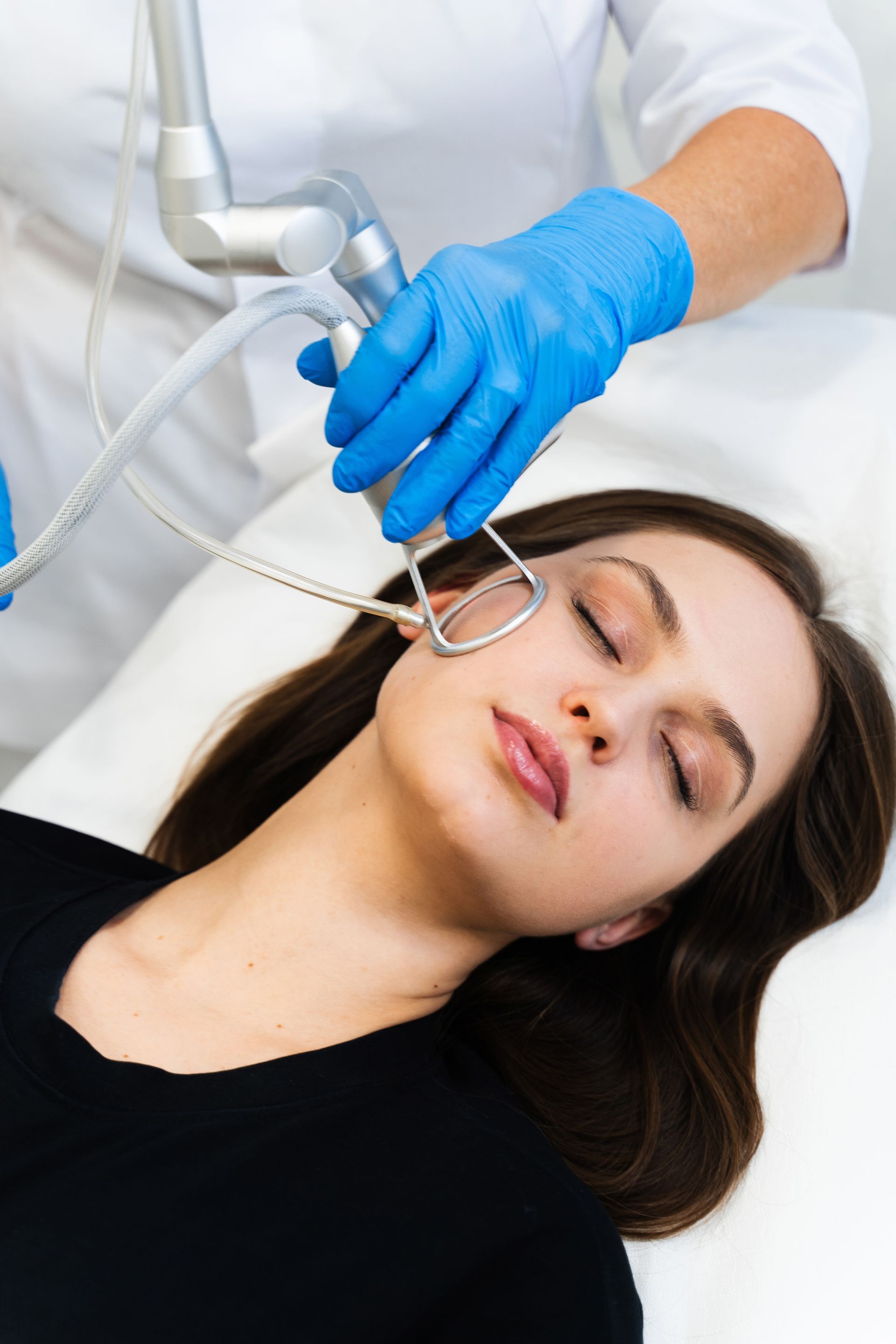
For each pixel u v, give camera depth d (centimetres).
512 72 113
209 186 64
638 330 95
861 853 116
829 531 128
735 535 116
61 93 107
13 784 139
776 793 113
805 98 114
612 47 172
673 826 97
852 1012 109
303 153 115
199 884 102
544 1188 88
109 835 135
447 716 92
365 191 73
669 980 117
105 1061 85
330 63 110
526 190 126
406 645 128
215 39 107
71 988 92
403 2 107
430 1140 88
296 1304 77
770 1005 112
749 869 117
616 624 96
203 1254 77
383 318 78
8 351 131
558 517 128
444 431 83
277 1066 88
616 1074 114
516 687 92
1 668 158
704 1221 103
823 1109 105
